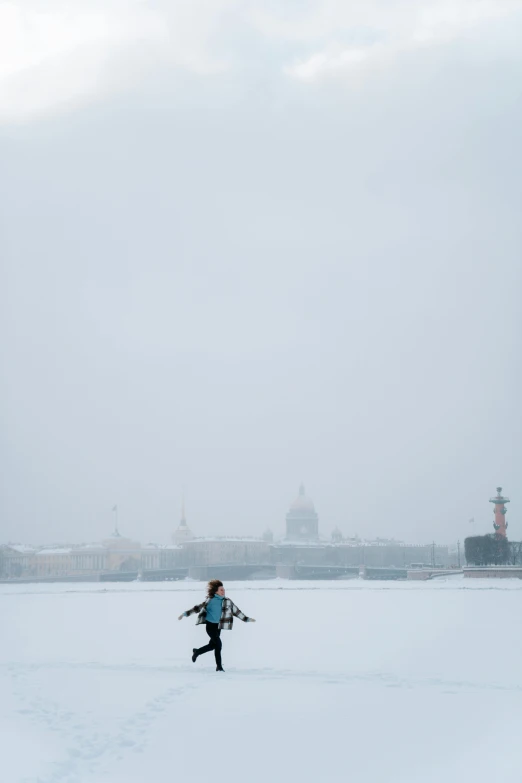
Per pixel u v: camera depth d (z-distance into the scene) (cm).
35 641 5831
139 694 3194
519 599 12100
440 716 2808
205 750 2367
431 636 5909
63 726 2628
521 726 2659
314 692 3250
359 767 2200
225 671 3888
